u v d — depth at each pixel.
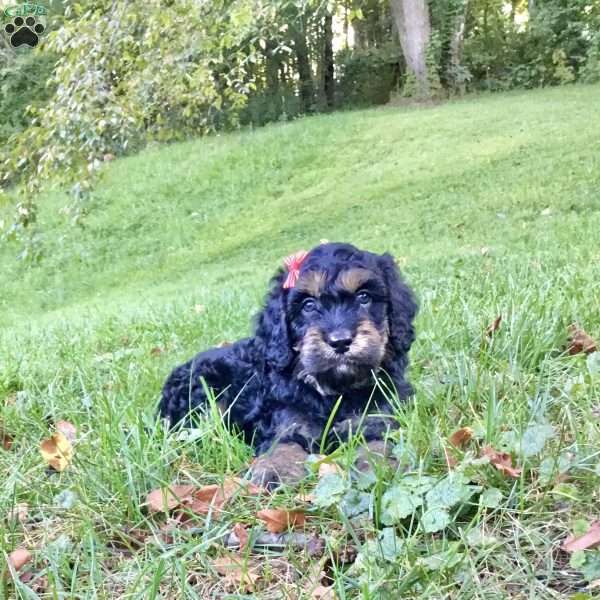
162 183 4.23
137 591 0.50
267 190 3.92
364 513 0.55
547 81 5.27
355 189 3.53
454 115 4.24
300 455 0.66
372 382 0.69
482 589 0.47
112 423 0.72
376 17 6.97
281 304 0.71
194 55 2.07
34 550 0.56
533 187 2.84
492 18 5.90
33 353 1.28
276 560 0.54
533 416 0.66
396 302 0.72
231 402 0.77
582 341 0.88
